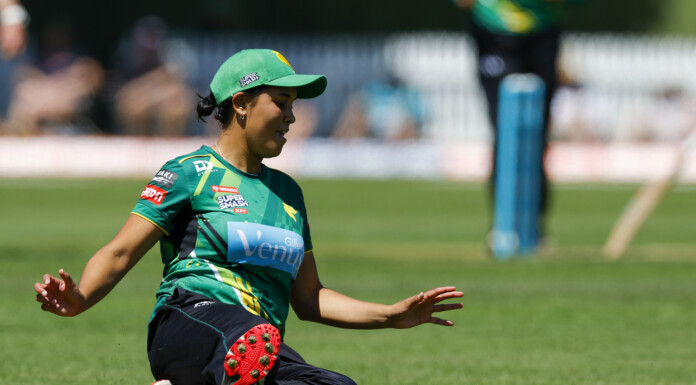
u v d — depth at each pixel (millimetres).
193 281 15391
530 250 41250
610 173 92500
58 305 14523
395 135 97562
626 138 99438
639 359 23391
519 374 21688
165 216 15438
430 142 99312
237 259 15500
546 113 42219
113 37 106875
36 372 21219
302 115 98312
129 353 23266
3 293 31312
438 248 44844
